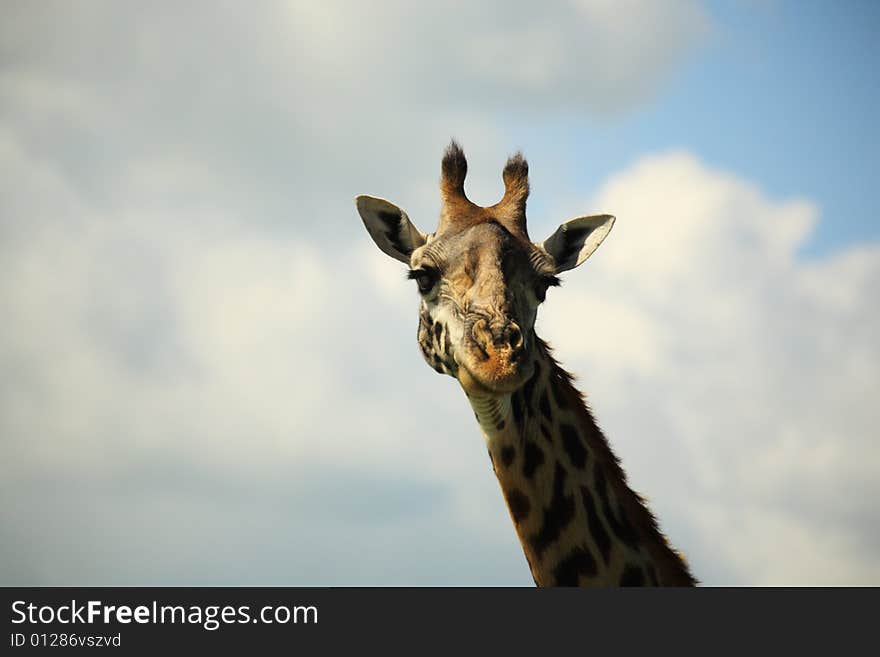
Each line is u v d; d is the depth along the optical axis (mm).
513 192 15125
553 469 13719
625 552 13484
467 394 13453
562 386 14344
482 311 13125
